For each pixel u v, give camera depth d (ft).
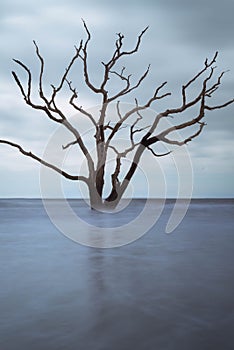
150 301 7.79
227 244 17.57
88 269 11.43
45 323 6.35
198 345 5.41
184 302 7.71
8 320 6.51
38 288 8.93
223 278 10.14
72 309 7.20
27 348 5.29
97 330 6.01
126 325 6.26
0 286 9.14
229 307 7.34
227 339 5.63
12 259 13.25
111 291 8.64
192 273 10.82
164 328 6.10
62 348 5.29
